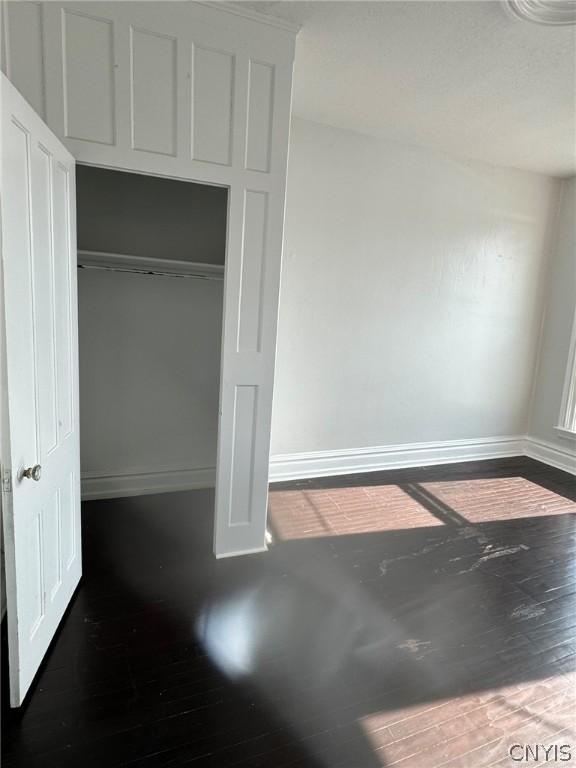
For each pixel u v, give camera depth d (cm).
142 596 215
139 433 314
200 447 332
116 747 142
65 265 186
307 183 332
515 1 193
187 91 200
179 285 308
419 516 317
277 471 362
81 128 189
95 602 209
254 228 223
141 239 295
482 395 438
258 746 146
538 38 220
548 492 370
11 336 134
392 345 387
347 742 149
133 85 192
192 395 324
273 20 209
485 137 345
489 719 160
